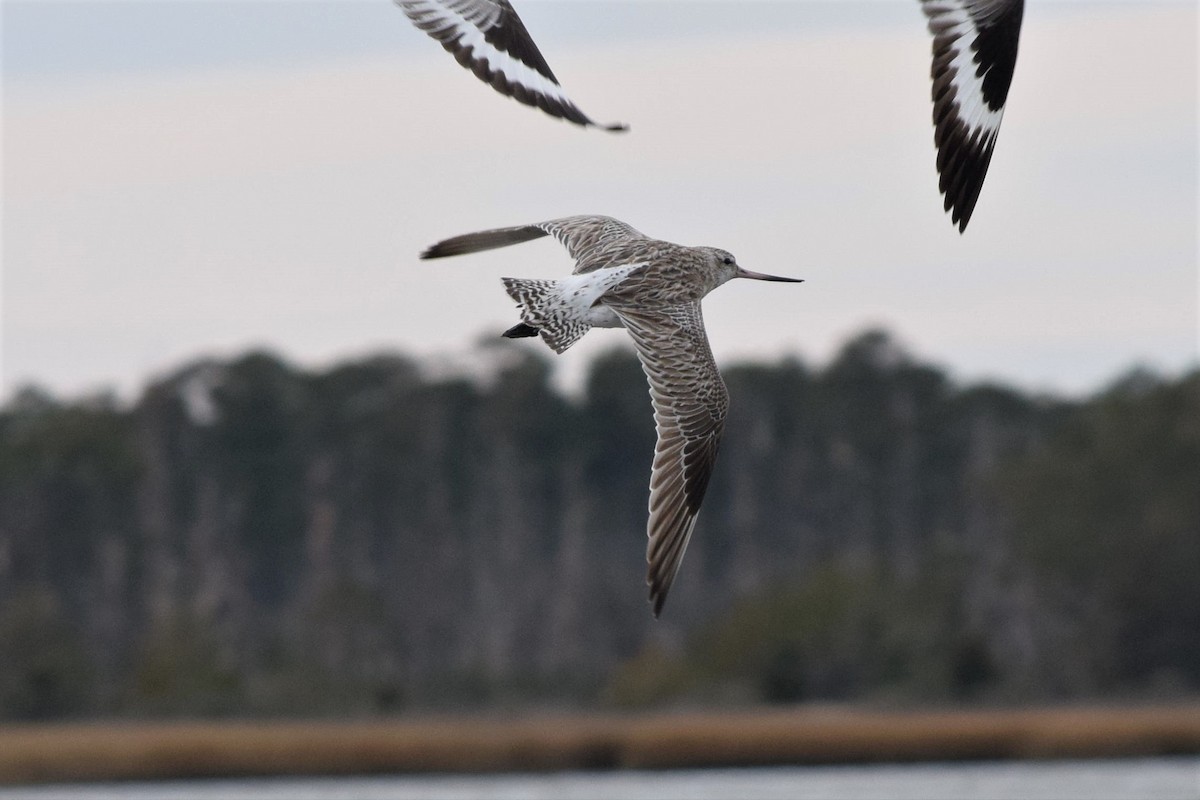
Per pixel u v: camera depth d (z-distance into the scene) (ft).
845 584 212.02
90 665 203.82
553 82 31.48
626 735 155.74
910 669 198.49
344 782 149.59
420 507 330.75
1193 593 237.25
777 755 157.17
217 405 332.19
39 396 337.72
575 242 39.70
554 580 322.14
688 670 210.38
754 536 324.19
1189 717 168.35
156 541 320.29
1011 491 254.06
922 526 323.98
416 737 154.10
